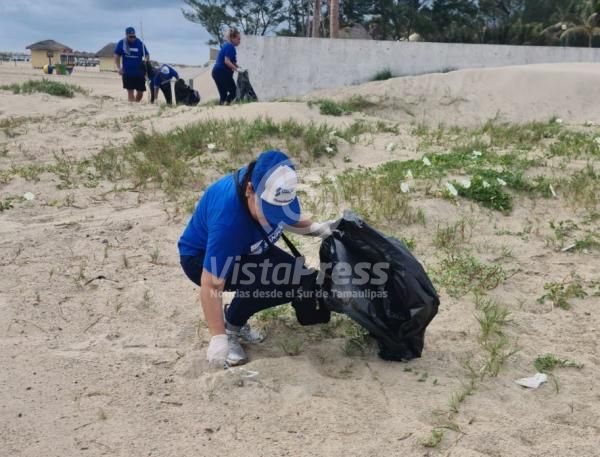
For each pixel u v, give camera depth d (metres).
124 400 3.37
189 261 3.83
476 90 15.76
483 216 6.18
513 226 6.01
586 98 14.92
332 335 4.17
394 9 44.22
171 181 7.48
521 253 5.45
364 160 8.76
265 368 3.68
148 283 4.80
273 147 8.84
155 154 8.55
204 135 9.21
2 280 4.77
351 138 9.52
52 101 13.35
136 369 3.67
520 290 4.83
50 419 3.18
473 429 3.18
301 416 3.27
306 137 9.01
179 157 8.55
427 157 7.81
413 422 3.22
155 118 11.62
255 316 4.38
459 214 6.19
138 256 5.32
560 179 6.98
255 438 3.10
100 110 12.70
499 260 5.31
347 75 18.91
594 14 39.22
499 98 15.41
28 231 5.84
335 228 3.85
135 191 7.25
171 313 4.37
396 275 3.72
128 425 3.17
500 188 6.68
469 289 4.76
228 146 8.79
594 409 3.40
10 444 2.99
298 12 54.84
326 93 16.84
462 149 8.91
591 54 19.89
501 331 4.19
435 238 5.66
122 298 4.56
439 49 19.19
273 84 18.78
